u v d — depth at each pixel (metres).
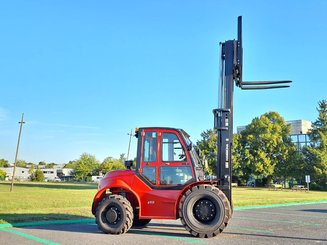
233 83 10.84
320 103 61.41
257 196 29.56
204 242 8.44
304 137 73.44
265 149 61.44
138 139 10.27
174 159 10.00
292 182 64.69
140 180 10.00
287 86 11.05
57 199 22.30
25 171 139.50
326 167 57.62
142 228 10.77
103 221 9.69
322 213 16.27
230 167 10.38
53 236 9.13
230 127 10.55
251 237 9.19
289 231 10.30
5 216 12.47
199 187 9.45
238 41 11.01
